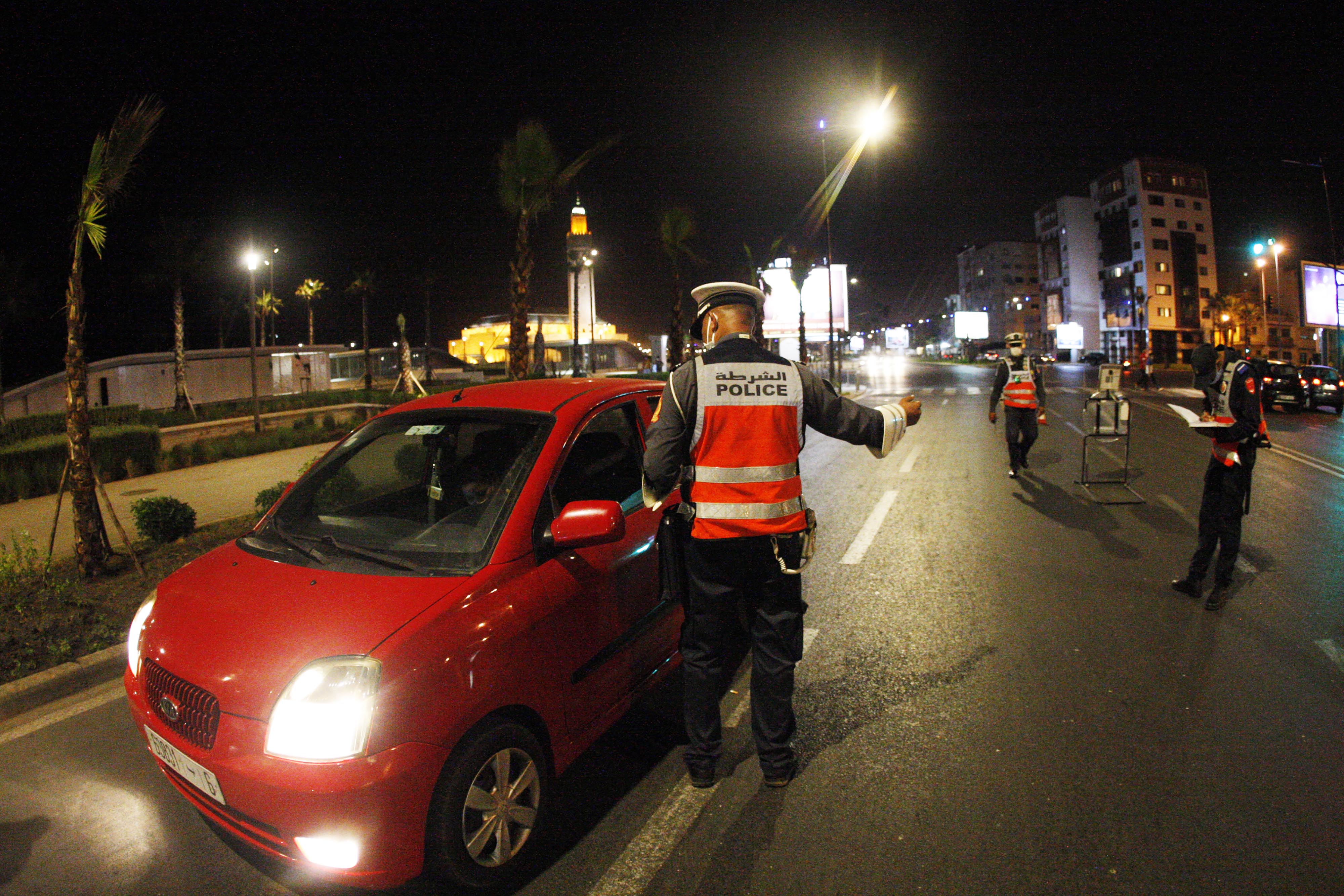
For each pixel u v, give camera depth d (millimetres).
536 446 3006
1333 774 2975
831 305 28234
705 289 3020
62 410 23453
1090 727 3379
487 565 2602
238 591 2639
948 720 3482
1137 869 2453
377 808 2096
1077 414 19969
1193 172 78875
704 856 2596
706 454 2764
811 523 2865
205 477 11570
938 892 2383
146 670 2537
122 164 5758
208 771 2246
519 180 13797
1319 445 12891
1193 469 10352
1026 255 109500
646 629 3256
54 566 6152
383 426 3461
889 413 2891
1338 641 4270
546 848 2668
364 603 2426
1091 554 6168
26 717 3885
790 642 2887
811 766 3137
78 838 2846
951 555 6273
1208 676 3865
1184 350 78125
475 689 2311
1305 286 32625
